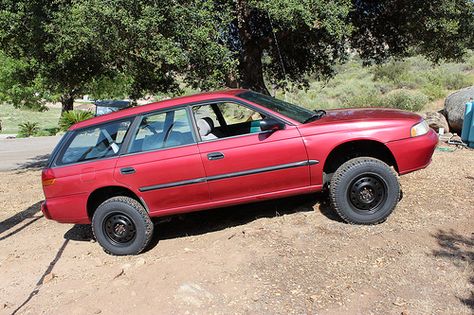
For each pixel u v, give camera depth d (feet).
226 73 28.43
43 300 14.58
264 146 16.65
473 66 94.43
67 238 21.17
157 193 17.28
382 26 33.45
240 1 28.86
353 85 92.99
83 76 35.24
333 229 16.75
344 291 12.82
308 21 23.84
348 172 16.47
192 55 25.07
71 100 110.22
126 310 12.93
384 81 93.30
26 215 25.90
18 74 58.08
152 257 17.46
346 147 17.63
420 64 102.01
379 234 16.01
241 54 33.09
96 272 16.55
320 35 29.94
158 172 17.08
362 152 17.76
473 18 29.50
